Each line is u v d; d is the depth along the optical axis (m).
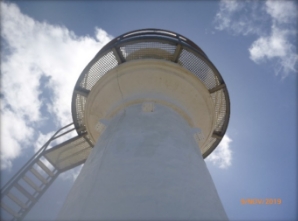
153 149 4.99
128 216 3.71
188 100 7.61
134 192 4.07
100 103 7.92
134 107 6.72
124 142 5.26
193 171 4.87
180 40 8.31
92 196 4.14
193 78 7.57
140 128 5.66
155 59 7.38
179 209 3.90
